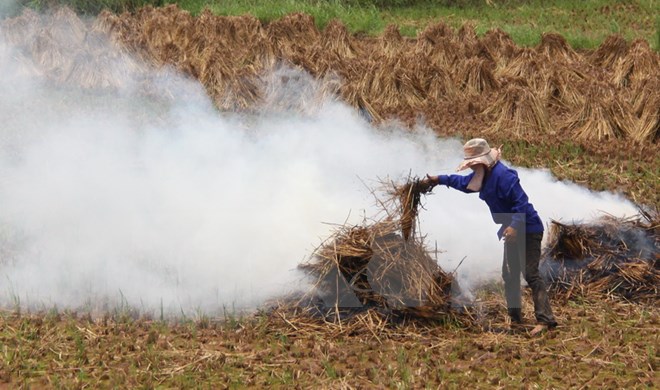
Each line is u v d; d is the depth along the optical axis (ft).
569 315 43.14
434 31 108.99
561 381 36.86
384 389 35.73
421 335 40.86
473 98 87.25
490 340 40.47
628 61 97.50
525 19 137.69
